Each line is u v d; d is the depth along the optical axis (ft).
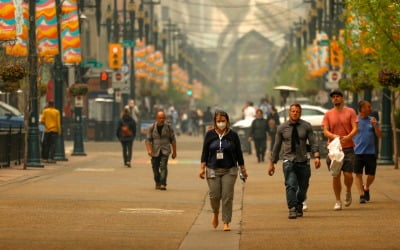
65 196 170.81
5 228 125.08
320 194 177.68
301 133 142.41
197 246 111.14
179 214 145.69
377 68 242.78
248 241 115.44
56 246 109.50
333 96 153.89
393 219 135.95
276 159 143.74
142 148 404.16
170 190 189.78
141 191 186.19
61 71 293.43
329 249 107.65
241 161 128.57
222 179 128.06
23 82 266.57
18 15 239.30
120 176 226.99
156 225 131.23
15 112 337.93
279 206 158.61
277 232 123.65
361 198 160.15
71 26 286.46
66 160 293.43
